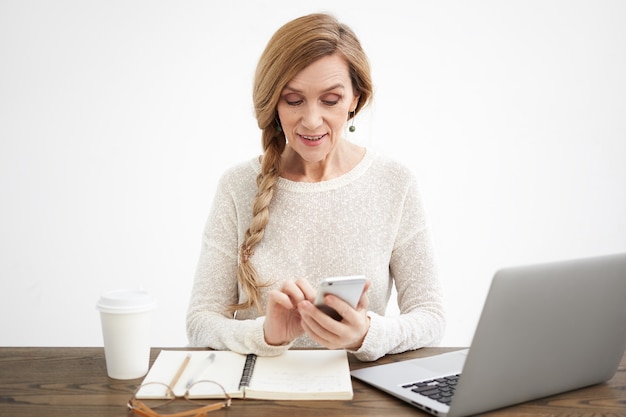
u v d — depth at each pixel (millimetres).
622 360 1313
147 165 2754
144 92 2725
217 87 2742
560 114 2773
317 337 1166
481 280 2848
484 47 2750
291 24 1413
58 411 1011
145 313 1150
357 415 1000
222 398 1053
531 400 1072
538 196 2811
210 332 1373
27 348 1330
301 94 1400
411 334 1362
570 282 1009
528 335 988
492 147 2791
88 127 2719
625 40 2734
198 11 2709
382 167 1669
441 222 2822
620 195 2803
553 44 2744
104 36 2686
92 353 1302
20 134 2695
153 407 1021
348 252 1597
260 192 1589
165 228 2781
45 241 2744
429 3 2734
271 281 1578
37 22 2654
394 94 2764
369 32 2742
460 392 959
